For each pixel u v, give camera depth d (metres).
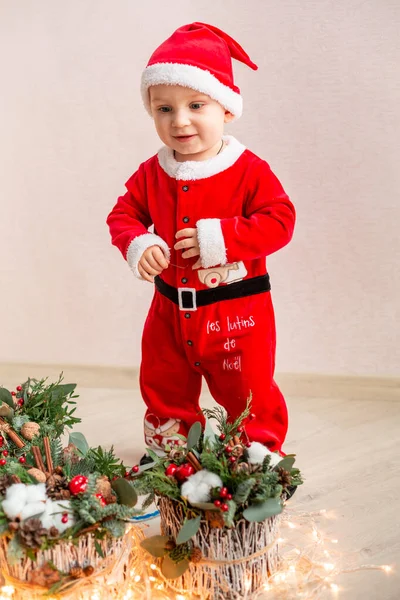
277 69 1.90
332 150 1.92
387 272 1.98
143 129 2.03
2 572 1.21
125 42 1.98
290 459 1.26
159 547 1.24
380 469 1.65
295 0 1.84
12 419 1.45
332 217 1.97
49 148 2.09
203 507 1.16
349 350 2.06
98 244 2.14
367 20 1.81
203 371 1.60
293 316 2.08
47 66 2.03
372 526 1.45
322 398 2.06
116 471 1.36
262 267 1.54
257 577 1.26
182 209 1.49
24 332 2.25
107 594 1.21
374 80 1.85
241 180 1.49
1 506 1.17
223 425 1.37
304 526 1.45
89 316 2.20
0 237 2.18
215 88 1.40
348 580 1.29
